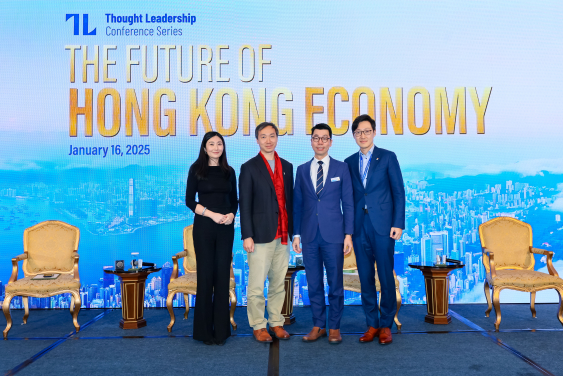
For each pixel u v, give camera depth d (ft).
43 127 15.51
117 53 15.69
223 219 10.64
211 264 10.78
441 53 15.83
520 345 10.46
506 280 12.01
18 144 15.44
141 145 15.61
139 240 15.55
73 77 15.58
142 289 12.81
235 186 11.38
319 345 10.50
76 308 12.17
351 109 15.80
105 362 9.41
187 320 13.51
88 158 15.52
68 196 15.46
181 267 15.64
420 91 15.79
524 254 13.73
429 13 15.87
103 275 15.42
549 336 11.25
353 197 10.90
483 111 15.78
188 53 15.75
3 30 15.58
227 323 10.88
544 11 15.83
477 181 15.79
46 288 11.87
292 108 15.78
